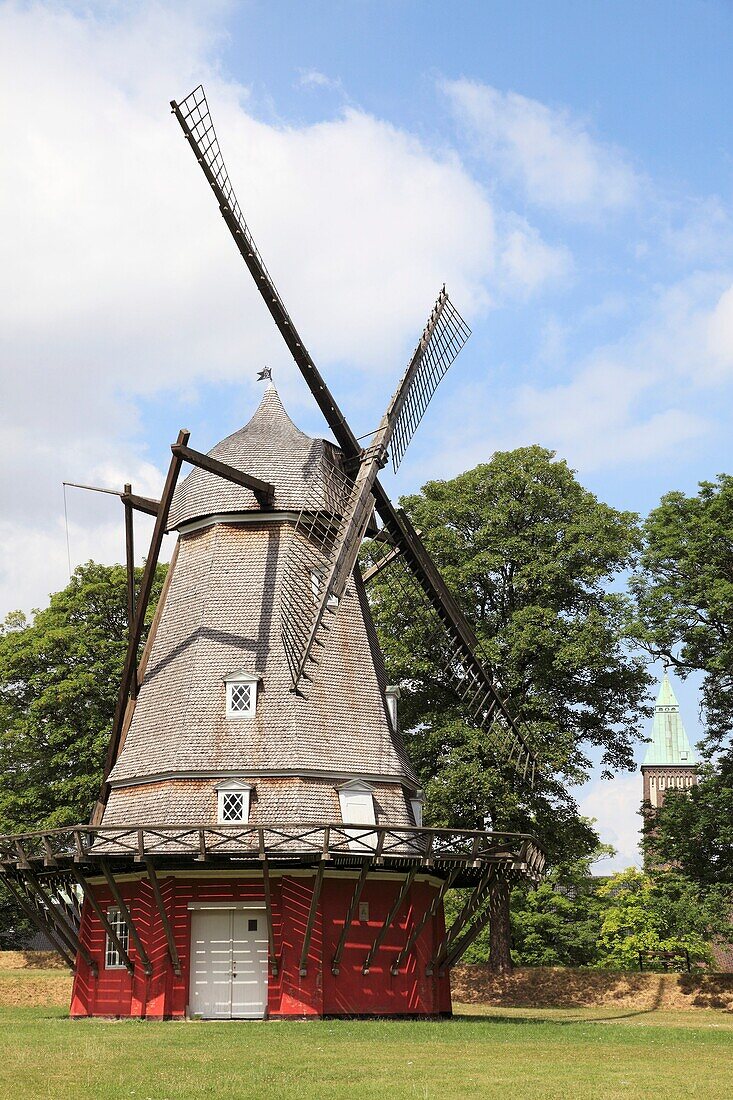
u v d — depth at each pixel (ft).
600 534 161.48
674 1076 69.97
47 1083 61.93
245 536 124.67
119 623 182.91
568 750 153.58
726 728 163.53
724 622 158.30
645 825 167.53
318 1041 84.69
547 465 166.30
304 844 108.27
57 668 174.81
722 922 156.04
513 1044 86.79
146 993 107.04
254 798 111.14
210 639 119.44
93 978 112.27
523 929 224.74
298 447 127.75
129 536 121.80
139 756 116.78
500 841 113.09
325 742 114.73
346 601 125.49
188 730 114.73
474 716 138.82
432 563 131.44
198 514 126.31
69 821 164.55
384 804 115.14
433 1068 71.20
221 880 108.27
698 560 159.12
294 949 105.81
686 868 162.50
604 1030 103.14
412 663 160.66
